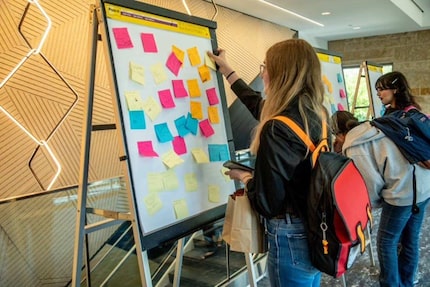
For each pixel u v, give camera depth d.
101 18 1.27
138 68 1.36
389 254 2.13
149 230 1.31
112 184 2.38
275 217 1.29
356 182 1.25
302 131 1.19
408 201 2.00
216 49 1.79
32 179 2.14
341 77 3.33
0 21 2.04
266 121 1.23
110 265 2.33
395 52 6.92
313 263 1.25
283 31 5.55
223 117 1.75
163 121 1.44
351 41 7.32
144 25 1.42
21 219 1.97
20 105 2.11
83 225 1.43
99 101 2.51
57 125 2.12
